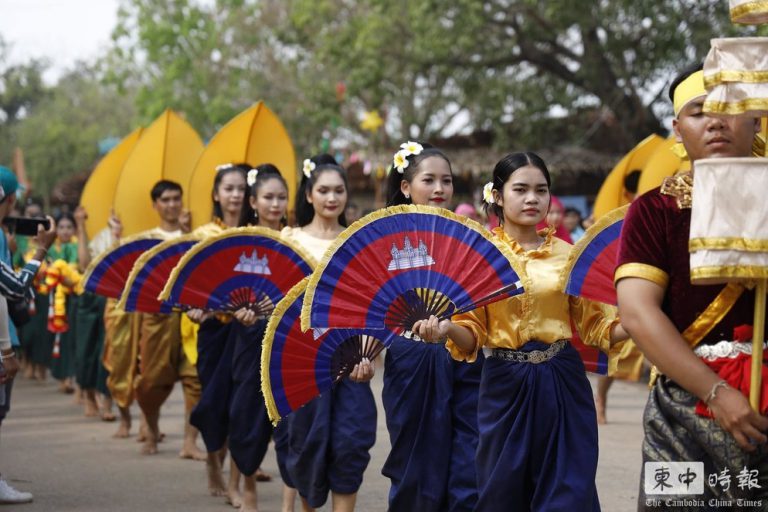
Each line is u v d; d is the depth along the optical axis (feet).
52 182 196.13
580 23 81.15
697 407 15.23
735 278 14.10
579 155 102.37
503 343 21.86
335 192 30.01
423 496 24.68
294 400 24.95
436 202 27.63
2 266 29.60
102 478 36.50
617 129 102.73
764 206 13.88
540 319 21.93
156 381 39.34
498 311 21.98
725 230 13.92
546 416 21.45
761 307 14.56
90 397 51.55
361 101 129.80
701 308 15.19
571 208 57.88
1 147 216.95
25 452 41.73
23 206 74.84
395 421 25.27
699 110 15.30
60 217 61.11
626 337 21.71
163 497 33.50
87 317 49.83
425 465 24.77
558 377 21.83
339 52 98.48
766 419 14.30
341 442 26.76
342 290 21.08
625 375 42.75
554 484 20.90
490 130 111.24
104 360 45.62
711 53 14.35
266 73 140.77
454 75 101.76
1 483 32.50
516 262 21.06
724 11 78.54
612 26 84.43
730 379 14.88
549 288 22.03
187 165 44.04
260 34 140.36
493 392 21.95
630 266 15.39
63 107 207.72
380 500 32.83
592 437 21.74
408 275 21.24
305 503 28.19
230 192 35.32
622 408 50.24
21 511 31.53
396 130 138.51
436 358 25.05
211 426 32.81
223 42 139.33
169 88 132.57
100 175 47.70
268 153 41.68
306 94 115.85
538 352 21.81
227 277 30.25
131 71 137.59
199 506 32.27
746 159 13.91
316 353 24.91
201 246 29.60
